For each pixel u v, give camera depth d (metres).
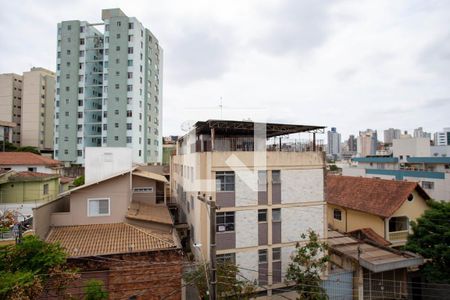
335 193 23.91
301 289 13.68
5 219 13.26
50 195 27.11
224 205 15.11
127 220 15.22
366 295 15.59
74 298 10.14
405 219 19.38
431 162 35.75
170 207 25.78
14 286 7.66
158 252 12.04
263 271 15.61
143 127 49.69
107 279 11.55
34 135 66.19
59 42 50.50
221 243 14.92
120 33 47.53
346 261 16.03
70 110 49.47
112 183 15.35
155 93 54.78
